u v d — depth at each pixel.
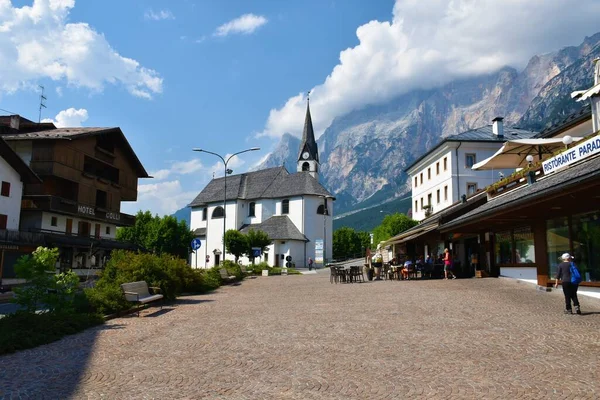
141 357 8.70
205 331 11.52
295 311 15.08
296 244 75.31
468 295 18.08
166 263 21.88
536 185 18.20
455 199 52.81
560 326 10.91
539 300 16.09
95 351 9.33
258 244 61.88
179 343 10.01
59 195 46.22
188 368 7.79
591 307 14.26
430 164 60.88
